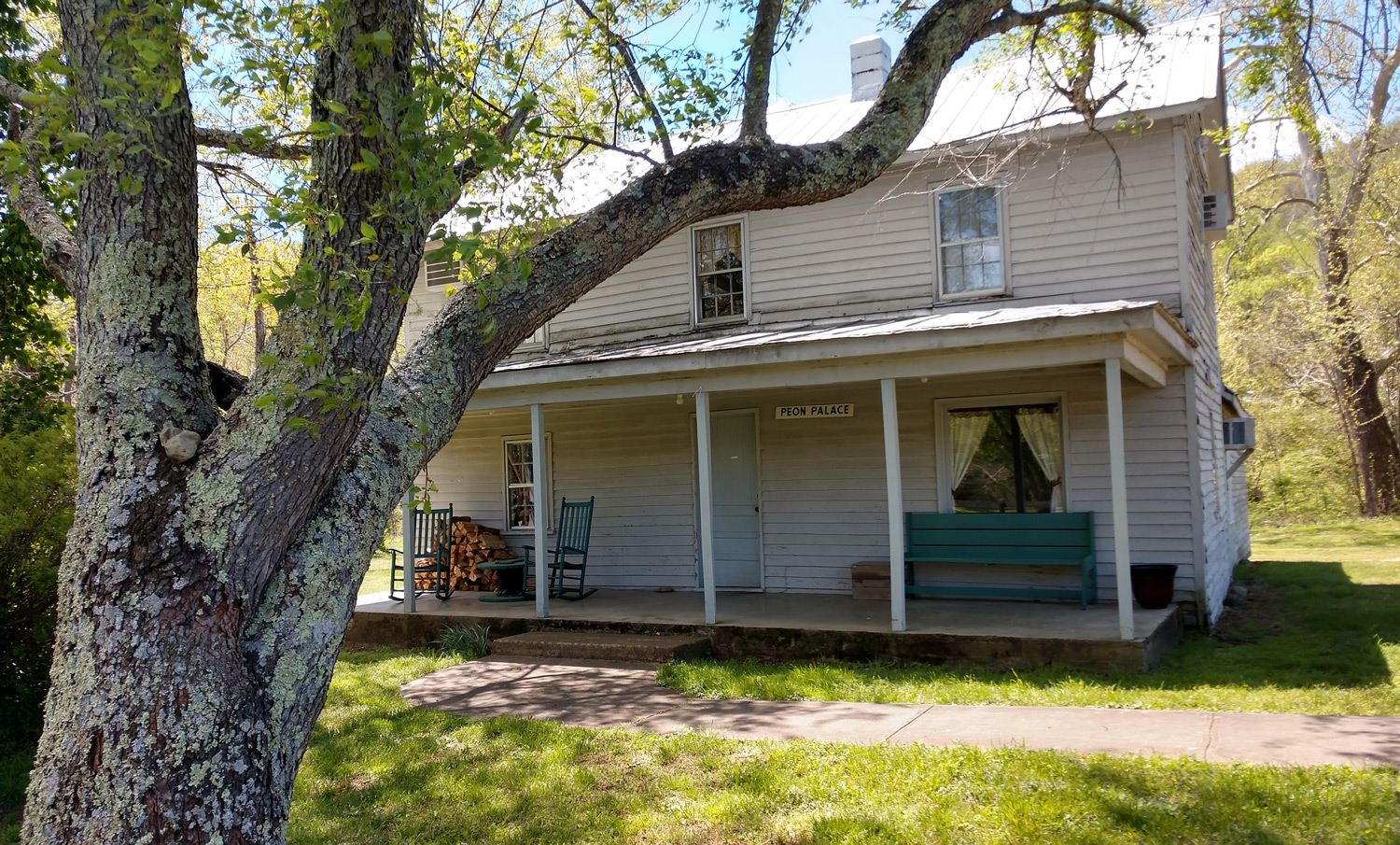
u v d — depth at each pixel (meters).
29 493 7.38
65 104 2.79
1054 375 10.87
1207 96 9.88
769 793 5.09
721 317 12.88
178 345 2.88
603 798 5.27
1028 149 11.03
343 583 2.80
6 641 7.27
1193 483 10.23
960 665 8.52
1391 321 23.34
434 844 4.83
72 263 3.29
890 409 9.07
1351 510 24.53
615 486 13.70
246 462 2.60
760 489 12.56
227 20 3.24
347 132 2.82
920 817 4.56
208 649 2.50
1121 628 8.01
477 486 14.94
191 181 3.01
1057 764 5.15
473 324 3.28
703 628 9.77
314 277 2.59
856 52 14.14
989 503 11.24
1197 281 11.55
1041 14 6.64
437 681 8.89
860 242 11.96
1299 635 9.65
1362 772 4.74
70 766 2.41
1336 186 26.23
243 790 2.48
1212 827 4.23
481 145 3.09
